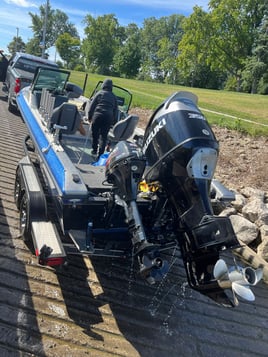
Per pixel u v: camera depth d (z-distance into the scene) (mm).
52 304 3842
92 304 3988
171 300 4371
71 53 72375
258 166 8844
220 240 3156
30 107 7227
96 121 5863
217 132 11430
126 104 8039
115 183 3834
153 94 23047
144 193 4062
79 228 4121
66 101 7602
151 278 3318
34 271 4270
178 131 3605
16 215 5309
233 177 8148
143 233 3465
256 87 47656
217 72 64750
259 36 50312
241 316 4363
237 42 55125
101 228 4188
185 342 3777
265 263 5309
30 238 4586
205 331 3996
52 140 5148
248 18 54469
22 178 4977
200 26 55000
